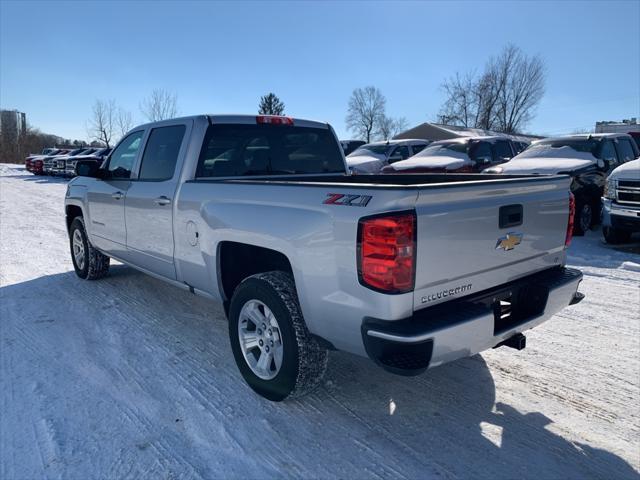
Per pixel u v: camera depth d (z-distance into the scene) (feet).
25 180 92.22
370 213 8.27
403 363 8.27
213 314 16.31
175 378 11.86
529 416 10.28
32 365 12.49
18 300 17.75
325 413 10.36
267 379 10.57
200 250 12.53
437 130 117.80
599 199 31.32
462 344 8.61
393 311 8.14
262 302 10.39
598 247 26.86
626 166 26.30
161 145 14.74
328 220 8.93
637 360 12.88
